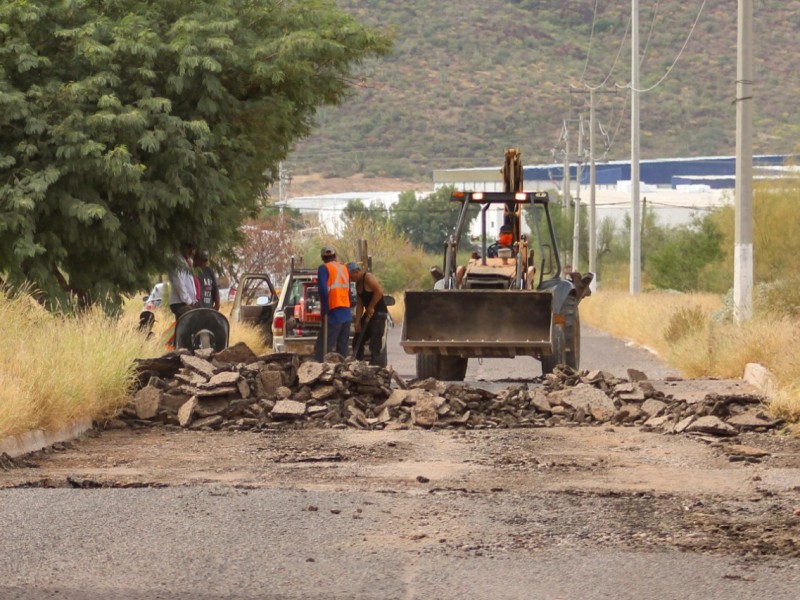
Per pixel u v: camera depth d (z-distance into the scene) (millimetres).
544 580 11055
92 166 32062
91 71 33312
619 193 193625
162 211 33812
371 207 196500
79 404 21719
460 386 25391
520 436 22031
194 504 14289
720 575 11227
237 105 35688
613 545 12414
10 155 32188
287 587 10773
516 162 35188
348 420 23500
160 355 28078
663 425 23078
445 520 13586
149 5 35375
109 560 11625
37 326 25984
